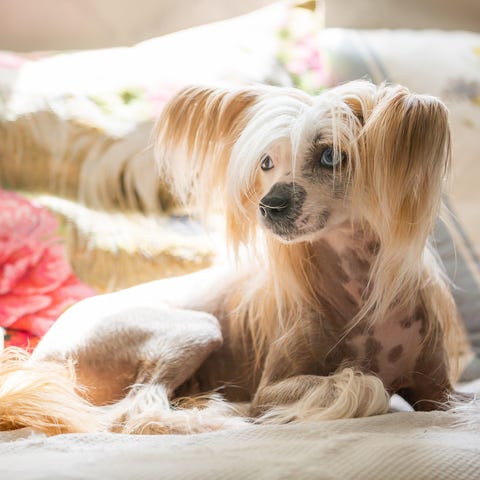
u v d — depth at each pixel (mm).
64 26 2678
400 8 2863
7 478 1057
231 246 1822
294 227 1473
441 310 1673
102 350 1687
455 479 1126
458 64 2455
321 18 2410
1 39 2656
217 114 1667
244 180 1570
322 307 1657
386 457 1155
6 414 1493
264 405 1592
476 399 1612
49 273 1970
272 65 2254
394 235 1511
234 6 2703
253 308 1726
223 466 1111
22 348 1867
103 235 2033
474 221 2279
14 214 2002
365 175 1486
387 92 1496
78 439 1328
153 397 1611
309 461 1140
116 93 2186
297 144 1470
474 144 2363
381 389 1518
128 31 2703
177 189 1813
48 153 2096
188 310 1773
